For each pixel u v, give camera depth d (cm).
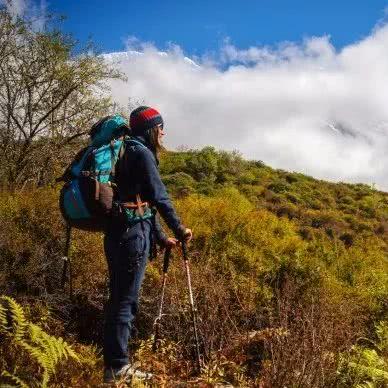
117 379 319
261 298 605
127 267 322
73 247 569
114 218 318
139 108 353
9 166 1281
